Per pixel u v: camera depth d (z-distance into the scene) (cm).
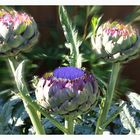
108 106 102
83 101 88
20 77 89
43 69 174
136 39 97
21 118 121
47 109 90
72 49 111
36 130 99
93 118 125
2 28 92
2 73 161
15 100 116
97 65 160
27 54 160
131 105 124
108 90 102
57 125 93
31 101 90
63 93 87
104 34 97
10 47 93
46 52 170
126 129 122
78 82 88
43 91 89
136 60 197
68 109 88
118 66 101
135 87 194
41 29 196
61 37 186
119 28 97
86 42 159
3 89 162
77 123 119
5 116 115
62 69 92
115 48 96
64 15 114
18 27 92
